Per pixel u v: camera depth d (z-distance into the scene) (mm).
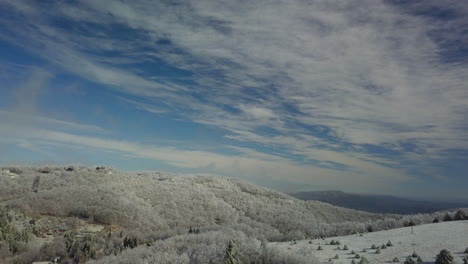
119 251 80625
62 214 141125
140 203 173000
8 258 93750
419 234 47031
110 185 193375
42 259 93812
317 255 40281
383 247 40938
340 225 94375
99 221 138875
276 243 52062
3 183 186375
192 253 45938
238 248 40938
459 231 45875
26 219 126188
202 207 194250
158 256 48562
